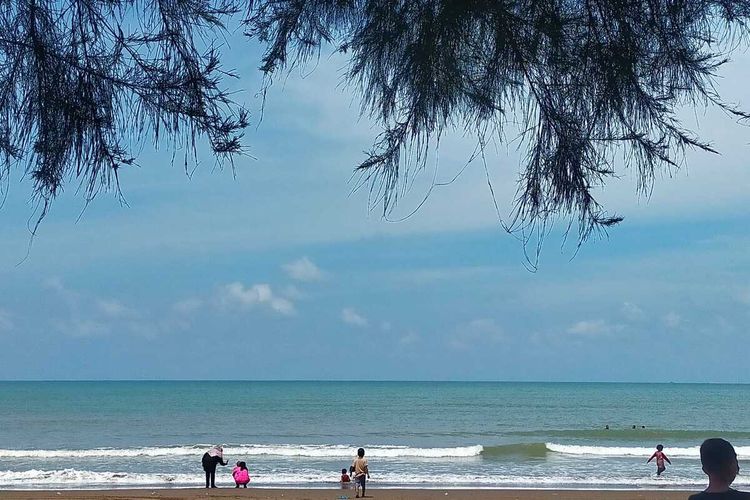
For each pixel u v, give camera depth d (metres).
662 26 2.31
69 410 84.81
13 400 110.88
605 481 28.52
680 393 162.50
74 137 2.24
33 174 2.23
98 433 54.69
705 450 3.88
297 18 2.50
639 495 23.97
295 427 61.81
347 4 2.52
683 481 28.61
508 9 2.40
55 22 2.27
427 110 2.48
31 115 2.25
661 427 64.56
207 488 25.38
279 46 2.48
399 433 55.97
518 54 2.41
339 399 118.81
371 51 2.52
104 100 2.27
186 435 53.06
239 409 88.75
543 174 2.36
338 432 56.56
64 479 27.86
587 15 2.37
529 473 31.11
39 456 36.62
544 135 2.39
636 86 2.35
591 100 2.37
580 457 38.06
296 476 29.00
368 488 25.78
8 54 2.27
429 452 38.91
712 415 83.06
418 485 26.94
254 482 27.39
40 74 2.25
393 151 2.47
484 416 78.56
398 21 2.48
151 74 2.29
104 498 22.11
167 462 34.31
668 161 2.35
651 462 35.69
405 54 2.48
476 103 2.45
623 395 145.25
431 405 101.38
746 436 53.09
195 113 2.29
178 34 2.32
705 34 2.31
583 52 2.37
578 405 103.50
